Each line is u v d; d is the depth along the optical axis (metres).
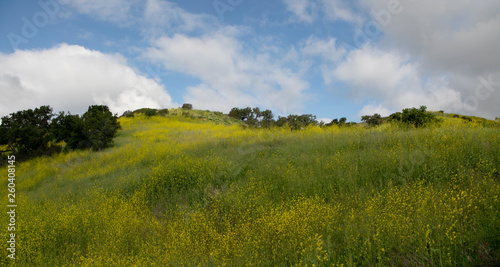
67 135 23.91
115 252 5.26
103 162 16.77
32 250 5.91
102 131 23.19
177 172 9.61
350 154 8.60
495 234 3.73
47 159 22.20
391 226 4.26
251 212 6.26
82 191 11.02
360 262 3.89
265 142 13.70
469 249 3.54
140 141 22.98
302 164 8.60
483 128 9.77
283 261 4.27
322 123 18.20
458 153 7.08
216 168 9.61
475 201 4.73
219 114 46.03
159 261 4.55
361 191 6.21
